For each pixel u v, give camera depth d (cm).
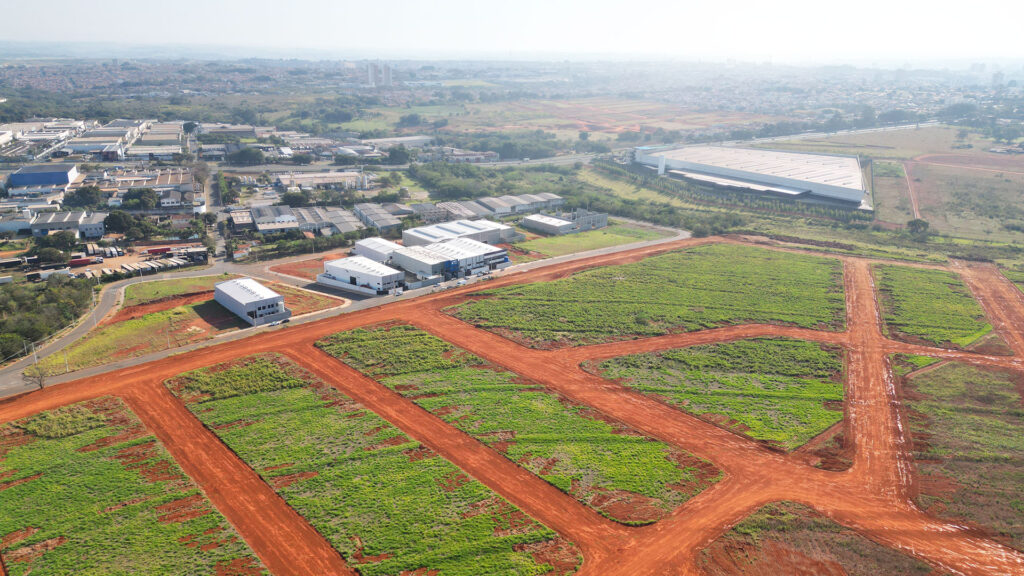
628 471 7638
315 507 6850
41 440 8012
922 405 9450
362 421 8594
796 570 6131
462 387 9625
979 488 7438
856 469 7812
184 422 8488
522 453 7944
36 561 6012
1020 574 6131
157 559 6081
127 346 10788
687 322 12519
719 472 7675
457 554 6212
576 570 6069
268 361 10300
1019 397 9756
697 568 6125
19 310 11762
